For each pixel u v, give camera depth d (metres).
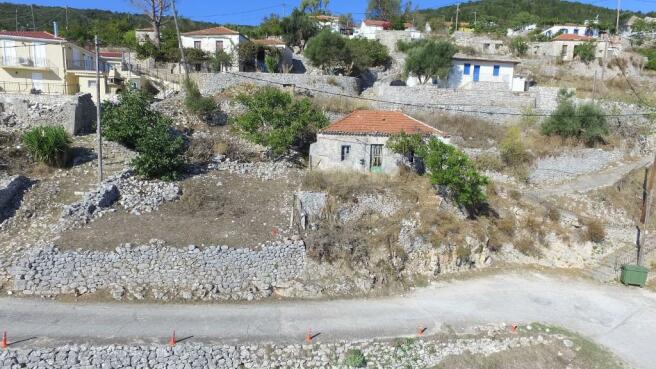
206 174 31.88
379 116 36.03
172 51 53.31
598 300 27.19
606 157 41.50
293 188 30.92
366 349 20.17
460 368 20.05
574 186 38.41
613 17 98.56
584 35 80.81
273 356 19.25
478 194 30.52
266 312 22.38
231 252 23.95
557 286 28.61
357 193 29.52
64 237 23.67
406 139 32.25
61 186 28.86
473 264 29.81
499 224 31.89
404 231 28.09
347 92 49.06
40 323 19.78
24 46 43.44
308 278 24.77
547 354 21.42
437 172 30.28
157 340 19.23
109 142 33.88
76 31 67.44
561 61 66.50
